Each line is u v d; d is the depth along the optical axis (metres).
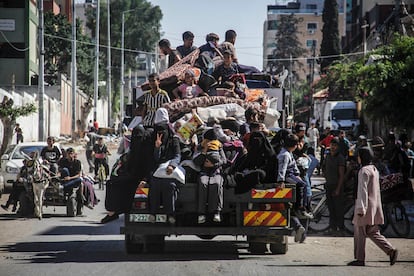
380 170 17.81
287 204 12.80
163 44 19.64
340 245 15.03
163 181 12.54
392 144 18.56
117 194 12.84
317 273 11.20
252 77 18.36
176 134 13.30
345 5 129.38
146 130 12.88
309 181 15.32
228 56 17.34
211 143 12.67
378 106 25.17
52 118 59.25
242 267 11.72
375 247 14.85
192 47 20.09
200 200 12.56
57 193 19.94
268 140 13.13
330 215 16.80
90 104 58.91
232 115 14.52
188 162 12.77
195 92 15.77
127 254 13.41
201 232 12.74
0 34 59.19
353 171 16.86
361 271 11.52
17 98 45.59
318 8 167.12
